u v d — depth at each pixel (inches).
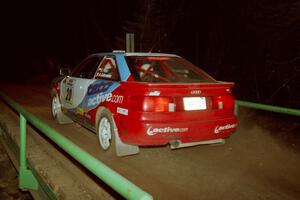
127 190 74.1
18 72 1144.8
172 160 203.6
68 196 144.9
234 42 543.8
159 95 171.2
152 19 621.9
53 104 302.2
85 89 230.1
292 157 208.7
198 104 182.4
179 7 633.6
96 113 211.8
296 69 434.9
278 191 160.4
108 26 927.0
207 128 184.2
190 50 651.5
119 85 189.6
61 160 194.7
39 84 772.0
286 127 283.6
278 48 458.0
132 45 341.4
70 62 1128.2
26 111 162.4
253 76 510.9
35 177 181.2
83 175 171.9
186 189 161.9
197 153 217.3
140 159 204.8
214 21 593.6
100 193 151.2
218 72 565.3
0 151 274.5
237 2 528.1
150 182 170.1
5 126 265.6
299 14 429.4
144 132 169.9
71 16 1120.8
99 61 230.7
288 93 456.1
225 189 162.4
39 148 211.8
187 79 214.8
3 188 225.6
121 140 187.2
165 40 629.9
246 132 271.1
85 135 259.1
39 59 1195.3
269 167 191.8
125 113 178.9
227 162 200.2
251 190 161.2
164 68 217.9
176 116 174.4
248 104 257.8
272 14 458.3
